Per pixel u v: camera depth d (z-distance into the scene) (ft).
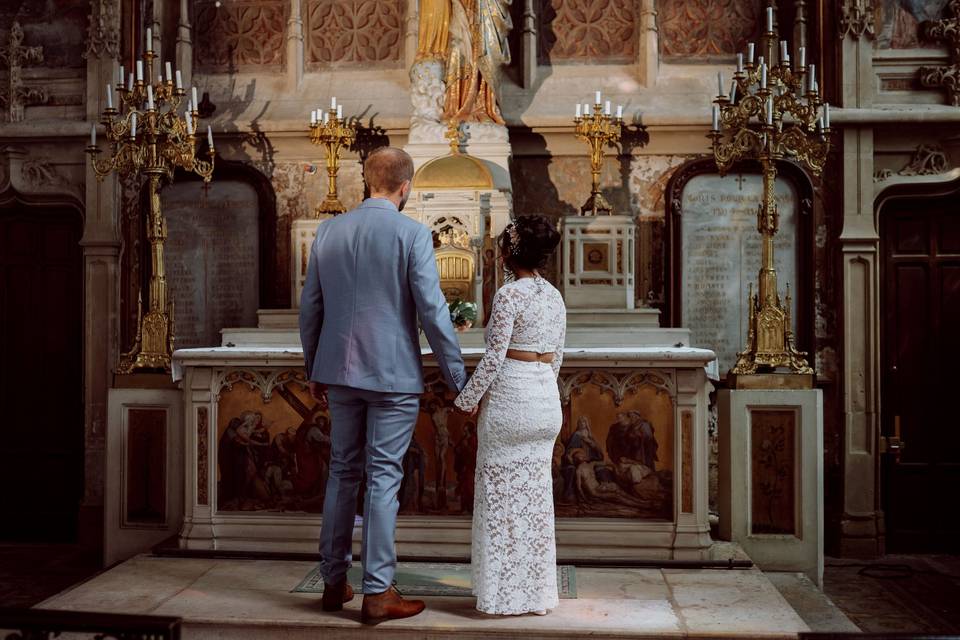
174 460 16.84
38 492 23.24
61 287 23.32
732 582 13.70
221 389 15.58
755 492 16.07
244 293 22.45
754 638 11.41
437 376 15.19
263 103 22.58
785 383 16.11
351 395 11.70
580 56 22.61
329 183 20.63
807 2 21.91
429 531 15.06
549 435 12.07
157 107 17.99
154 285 17.71
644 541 14.83
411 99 20.42
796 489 15.99
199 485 15.46
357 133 22.15
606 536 14.89
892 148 21.40
